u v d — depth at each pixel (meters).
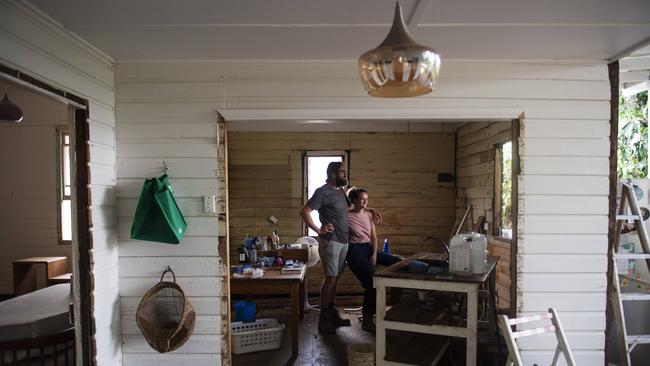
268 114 2.78
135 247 2.76
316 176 5.23
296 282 3.24
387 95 1.55
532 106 2.81
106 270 2.61
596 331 2.80
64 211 5.41
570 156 2.80
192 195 2.77
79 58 2.35
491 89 2.80
